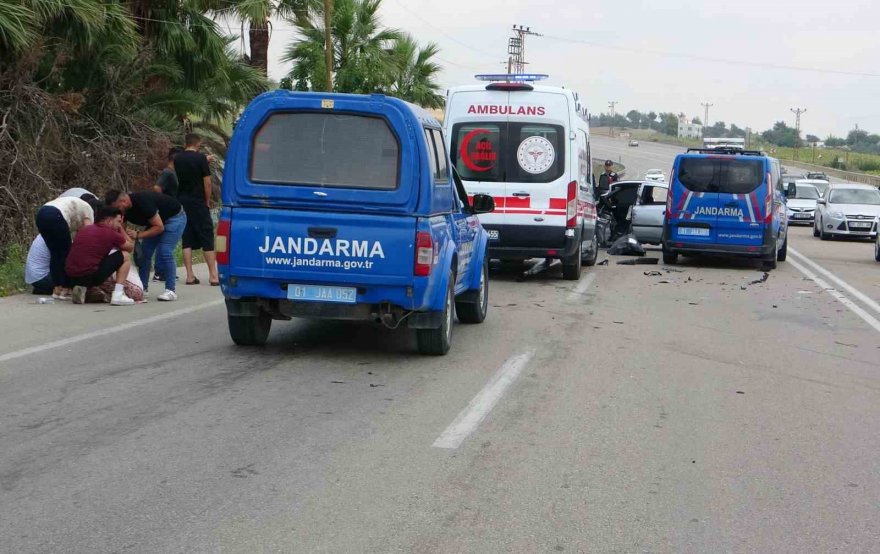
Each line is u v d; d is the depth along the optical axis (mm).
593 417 7258
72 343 9484
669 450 6445
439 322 9109
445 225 9305
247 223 8734
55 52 18578
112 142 19109
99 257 11734
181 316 11273
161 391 7660
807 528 5078
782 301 14805
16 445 6152
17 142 16203
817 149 162500
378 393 7816
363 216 8617
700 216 19781
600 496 5469
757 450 6523
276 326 10906
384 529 4875
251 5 24469
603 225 23438
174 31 22531
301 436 6496
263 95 8812
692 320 12477
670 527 5027
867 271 20453
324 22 30750
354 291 8750
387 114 8656
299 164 8719
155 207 12109
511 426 6910
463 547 4676
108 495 5273
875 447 6691
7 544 4582
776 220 19891
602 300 14180
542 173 15773
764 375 9102
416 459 6051
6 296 12422
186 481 5531
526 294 14672
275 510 5102
